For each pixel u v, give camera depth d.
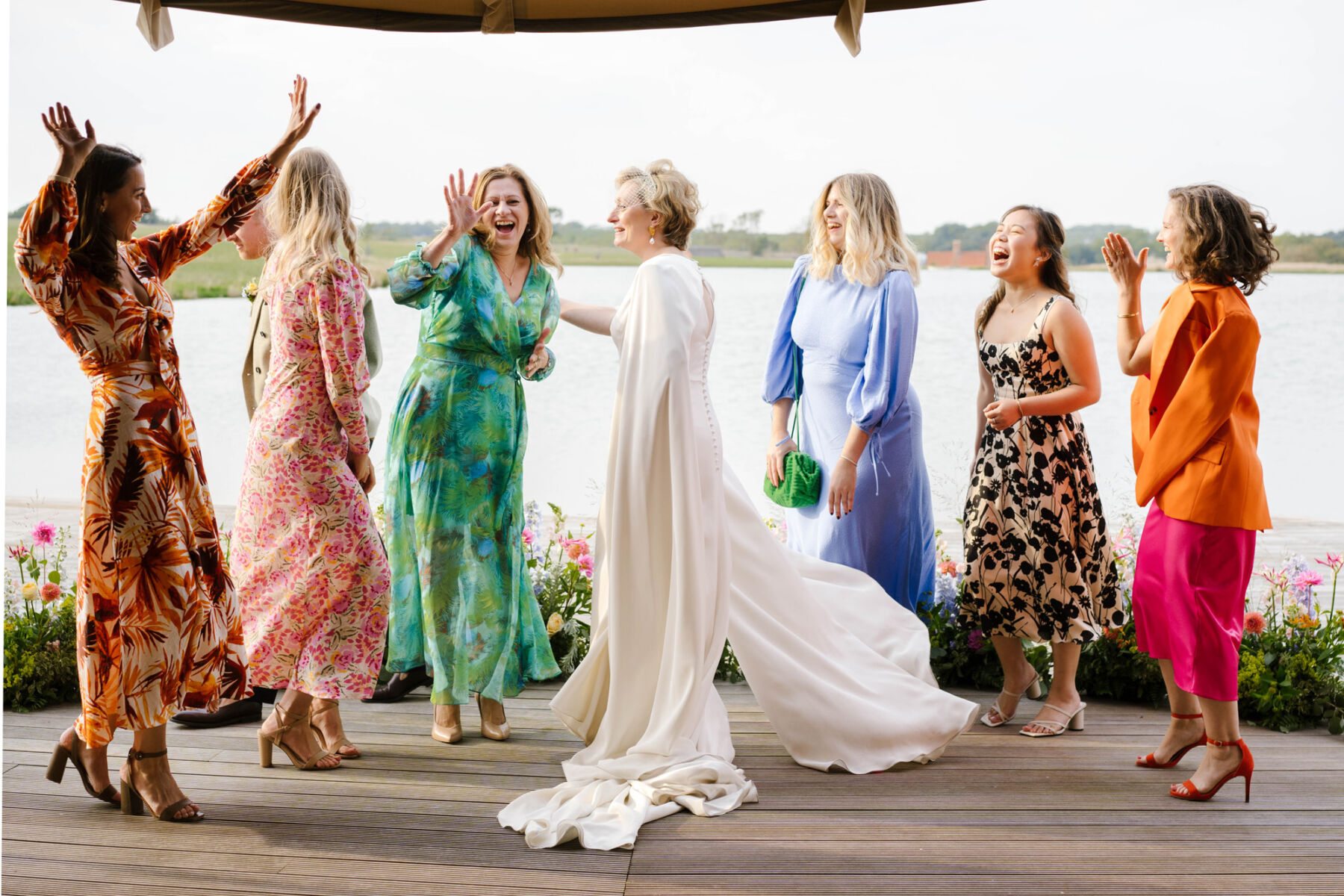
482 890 2.42
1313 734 3.67
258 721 3.70
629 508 3.12
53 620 4.09
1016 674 3.73
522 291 3.56
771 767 3.28
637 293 3.17
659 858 2.60
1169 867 2.57
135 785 2.81
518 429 3.58
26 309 19.73
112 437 2.66
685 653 3.05
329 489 3.14
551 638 4.39
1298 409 19.03
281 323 3.12
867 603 3.71
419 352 3.51
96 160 2.60
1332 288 23.77
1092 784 3.13
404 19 3.55
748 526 3.43
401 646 3.63
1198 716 3.24
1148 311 20.11
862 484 3.84
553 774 3.19
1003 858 2.62
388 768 3.22
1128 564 4.55
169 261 2.90
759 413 18.22
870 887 2.46
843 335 3.81
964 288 25.89
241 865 2.54
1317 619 4.07
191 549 2.77
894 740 3.26
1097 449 16.06
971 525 3.69
